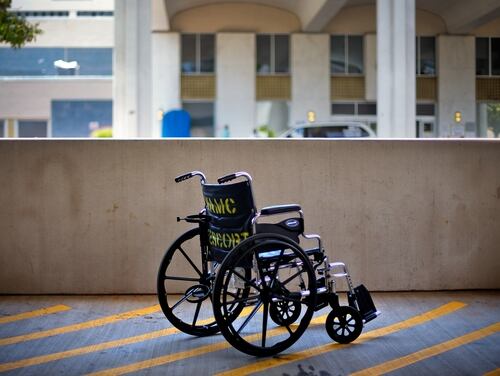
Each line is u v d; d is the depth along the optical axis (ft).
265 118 107.86
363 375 12.46
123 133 72.43
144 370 12.76
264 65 108.06
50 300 18.54
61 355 13.71
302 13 104.22
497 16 98.27
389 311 17.34
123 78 72.54
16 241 19.06
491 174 19.63
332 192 19.24
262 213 13.69
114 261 19.12
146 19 73.05
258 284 13.46
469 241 19.57
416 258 19.45
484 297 18.81
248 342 13.75
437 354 13.74
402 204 19.39
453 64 106.93
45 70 114.52
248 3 107.65
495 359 13.41
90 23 114.83
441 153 19.51
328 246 19.22
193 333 14.96
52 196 19.04
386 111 74.59
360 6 107.34
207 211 14.49
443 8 104.99
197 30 107.55
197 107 107.45
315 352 13.91
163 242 19.11
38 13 114.52
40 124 113.91
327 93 107.04
